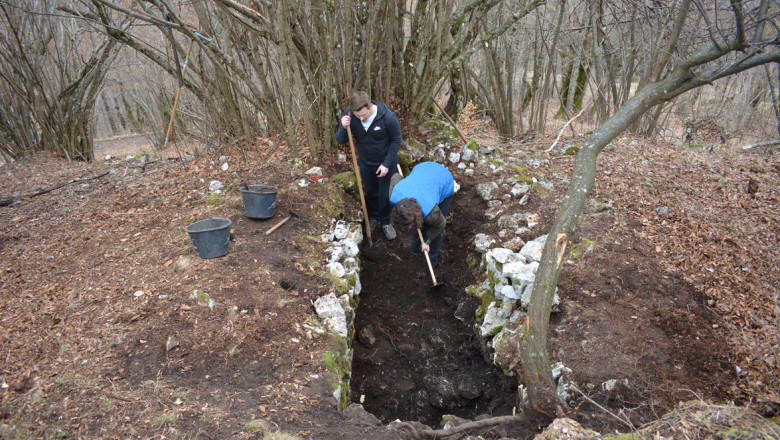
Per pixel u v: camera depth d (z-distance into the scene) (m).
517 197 4.68
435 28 5.54
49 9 6.22
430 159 5.52
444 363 3.81
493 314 3.64
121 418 2.23
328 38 4.66
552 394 2.39
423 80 5.57
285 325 3.00
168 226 3.99
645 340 2.99
